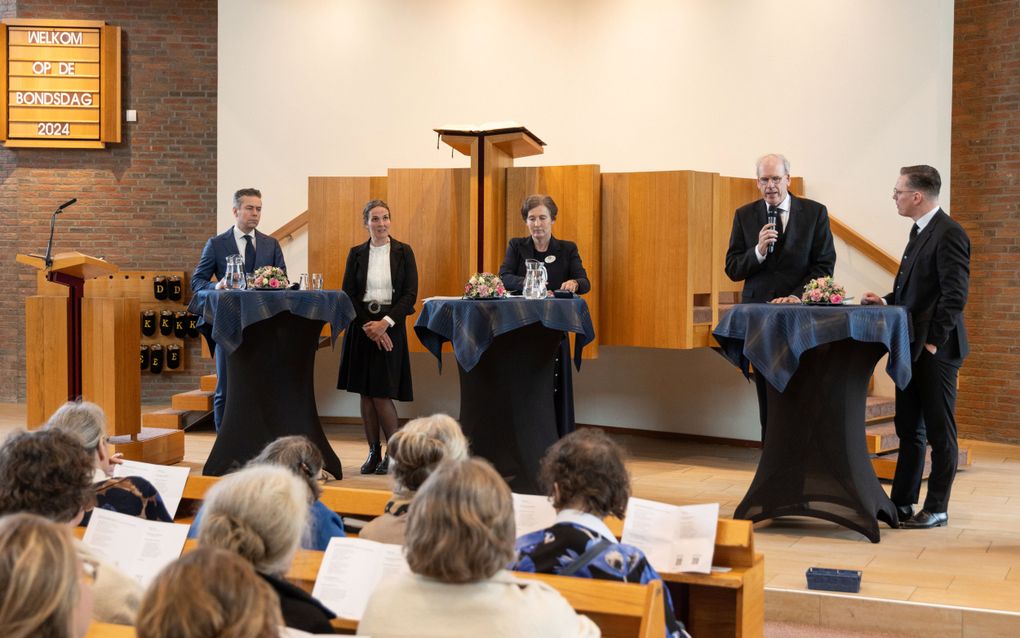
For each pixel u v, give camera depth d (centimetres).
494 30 839
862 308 453
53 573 132
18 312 1024
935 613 368
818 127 737
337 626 224
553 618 182
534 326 502
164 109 1006
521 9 834
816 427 470
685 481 615
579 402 829
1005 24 753
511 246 627
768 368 458
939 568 421
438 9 846
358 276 625
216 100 1005
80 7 1006
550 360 517
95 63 995
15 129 1000
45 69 996
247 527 193
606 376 816
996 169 763
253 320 529
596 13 818
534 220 609
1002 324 766
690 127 788
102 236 1015
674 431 788
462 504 181
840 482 467
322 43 861
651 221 691
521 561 231
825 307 457
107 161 1012
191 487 350
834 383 466
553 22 830
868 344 462
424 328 516
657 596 209
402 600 183
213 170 1009
